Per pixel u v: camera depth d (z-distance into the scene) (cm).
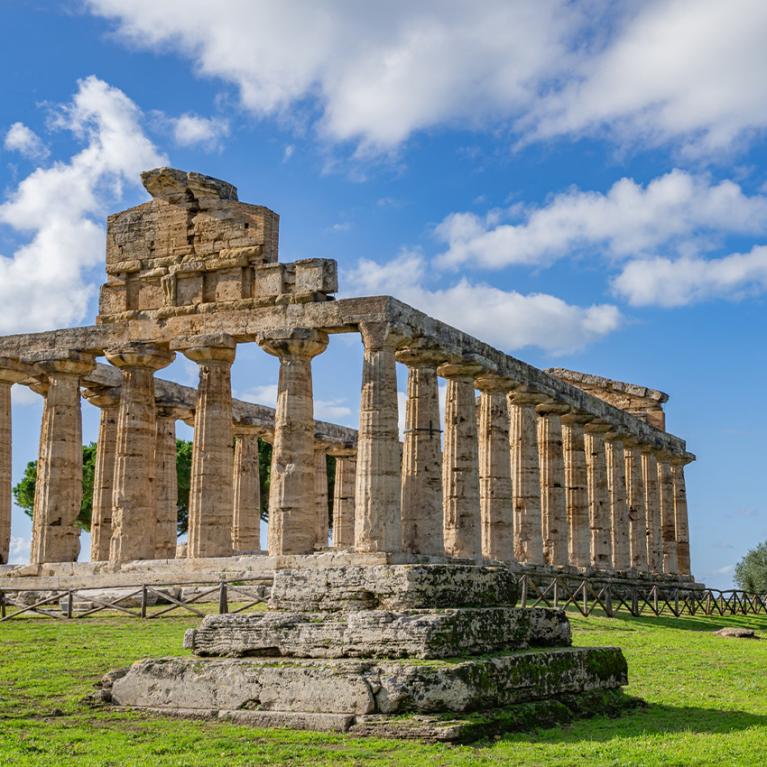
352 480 7188
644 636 3538
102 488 5200
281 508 4216
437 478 4412
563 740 1772
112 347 4653
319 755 1634
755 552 9738
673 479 7706
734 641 3628
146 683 1998
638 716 2044
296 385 4294
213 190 4609
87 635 3028
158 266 4644
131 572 4325
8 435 4941
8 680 2328
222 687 1917
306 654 1933
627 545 6488
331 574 2042
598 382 7425
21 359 4847
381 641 1877
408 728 1731
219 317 4453
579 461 6038
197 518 4375
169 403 5550
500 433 5159
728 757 1641
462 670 1784
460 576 2075
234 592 4044
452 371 4766
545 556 5706
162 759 1625
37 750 1706
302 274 4338
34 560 4666
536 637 2138
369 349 4147
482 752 1655
